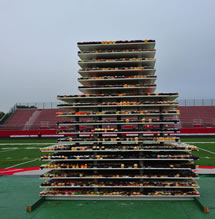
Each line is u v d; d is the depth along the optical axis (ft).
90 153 23.40
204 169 34.24
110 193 20.81
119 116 23.91
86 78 23.43
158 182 21.36
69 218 17.10
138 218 16.96
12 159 48.83
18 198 21.91
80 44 23.40
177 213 17.81
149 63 23.94
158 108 24.97
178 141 21.49
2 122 128.16
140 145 22.61
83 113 22.82
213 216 17.20
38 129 113.80
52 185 21.44
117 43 23.03
